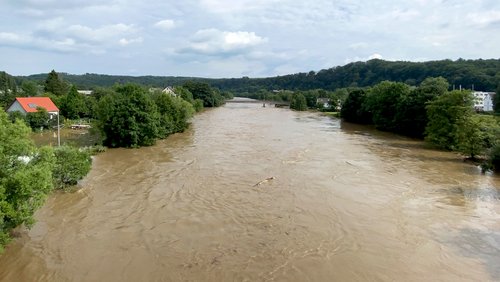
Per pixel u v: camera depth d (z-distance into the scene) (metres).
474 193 28.55
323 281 16.14
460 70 142.88
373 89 80.69
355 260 17.97
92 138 55.25
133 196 27.45
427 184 30.94
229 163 38.28
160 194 27.94
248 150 45.78
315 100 142.75
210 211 24.44
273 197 27.25
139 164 38.25
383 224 22.34
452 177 33.31
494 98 100.62
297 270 17.02
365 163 38.97
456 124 45.47
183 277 16.39
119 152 45.66
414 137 60.41
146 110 50.53
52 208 24.84
